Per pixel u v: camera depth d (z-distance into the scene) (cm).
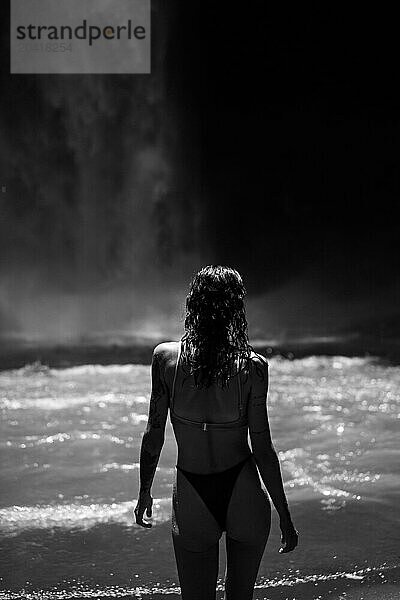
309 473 547
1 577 367
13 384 955
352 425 705
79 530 435
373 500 486
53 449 620
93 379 1002
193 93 2095
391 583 357
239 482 260
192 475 261
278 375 1028
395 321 1672
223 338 259
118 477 539
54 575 370
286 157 2150
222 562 388
